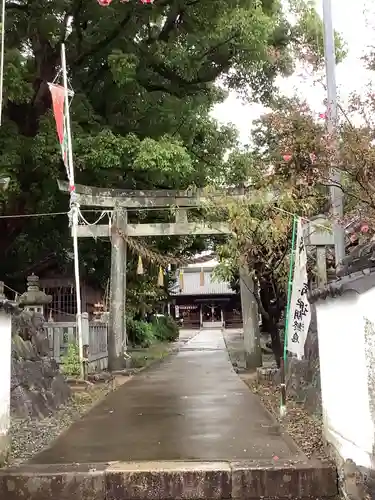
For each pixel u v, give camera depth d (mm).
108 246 18453
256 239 9547
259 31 14453
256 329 14555
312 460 5254
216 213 11852
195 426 7203
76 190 13789
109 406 9078
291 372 9547
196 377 13242
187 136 16391
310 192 8453
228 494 4961
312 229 10297
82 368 11656
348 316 4746
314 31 15539
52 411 8031
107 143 13383
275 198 9703
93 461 5461
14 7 14453
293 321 7621
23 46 16047
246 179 15273
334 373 5270
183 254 21469
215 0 14516
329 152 5465
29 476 4961
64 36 15016
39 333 9078
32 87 14594
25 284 18656
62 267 18828
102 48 15297
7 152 13273
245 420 7555
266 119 6848
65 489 4941
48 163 13812
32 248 17656
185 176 14164
